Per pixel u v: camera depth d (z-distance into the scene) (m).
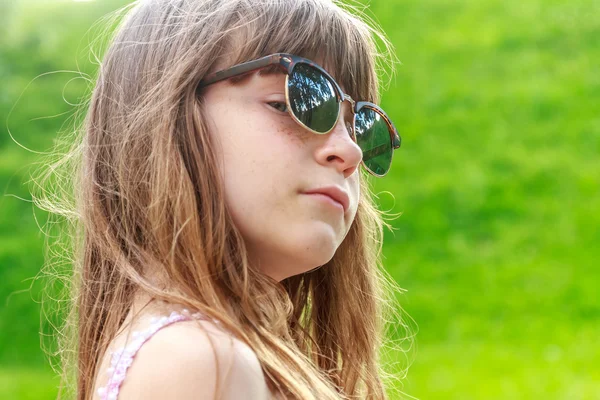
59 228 1.57
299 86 1.02
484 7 10.97
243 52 1.06
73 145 1.35
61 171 1.37
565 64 9.79
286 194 0.99
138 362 0.86
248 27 1.08
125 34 1.18
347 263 1.43
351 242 1.44
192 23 1.09
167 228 1.00
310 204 1.00
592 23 10.34
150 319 0.92
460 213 7.91
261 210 0.99
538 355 5.74
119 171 1.09
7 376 5.68
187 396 0.82
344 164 1.03
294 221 0.99
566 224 7.65
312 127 1.02
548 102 9.15
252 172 0.99
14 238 7.48
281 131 1.01
